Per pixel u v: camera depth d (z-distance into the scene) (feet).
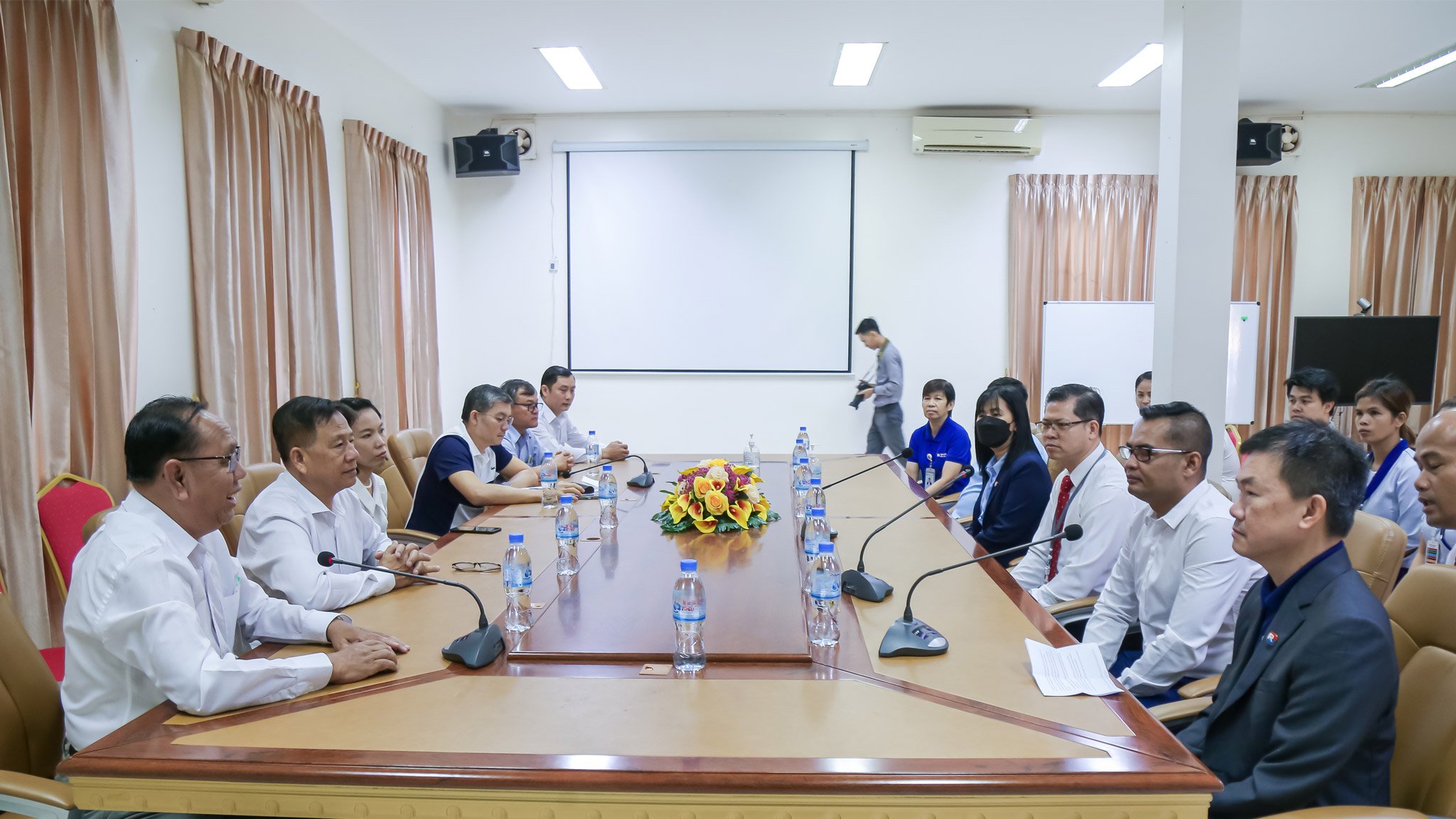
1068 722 4.20
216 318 12.10
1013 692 4.57
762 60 17.42
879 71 18.11
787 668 4.94
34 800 4.01
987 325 21.79
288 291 13.93
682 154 21.48
